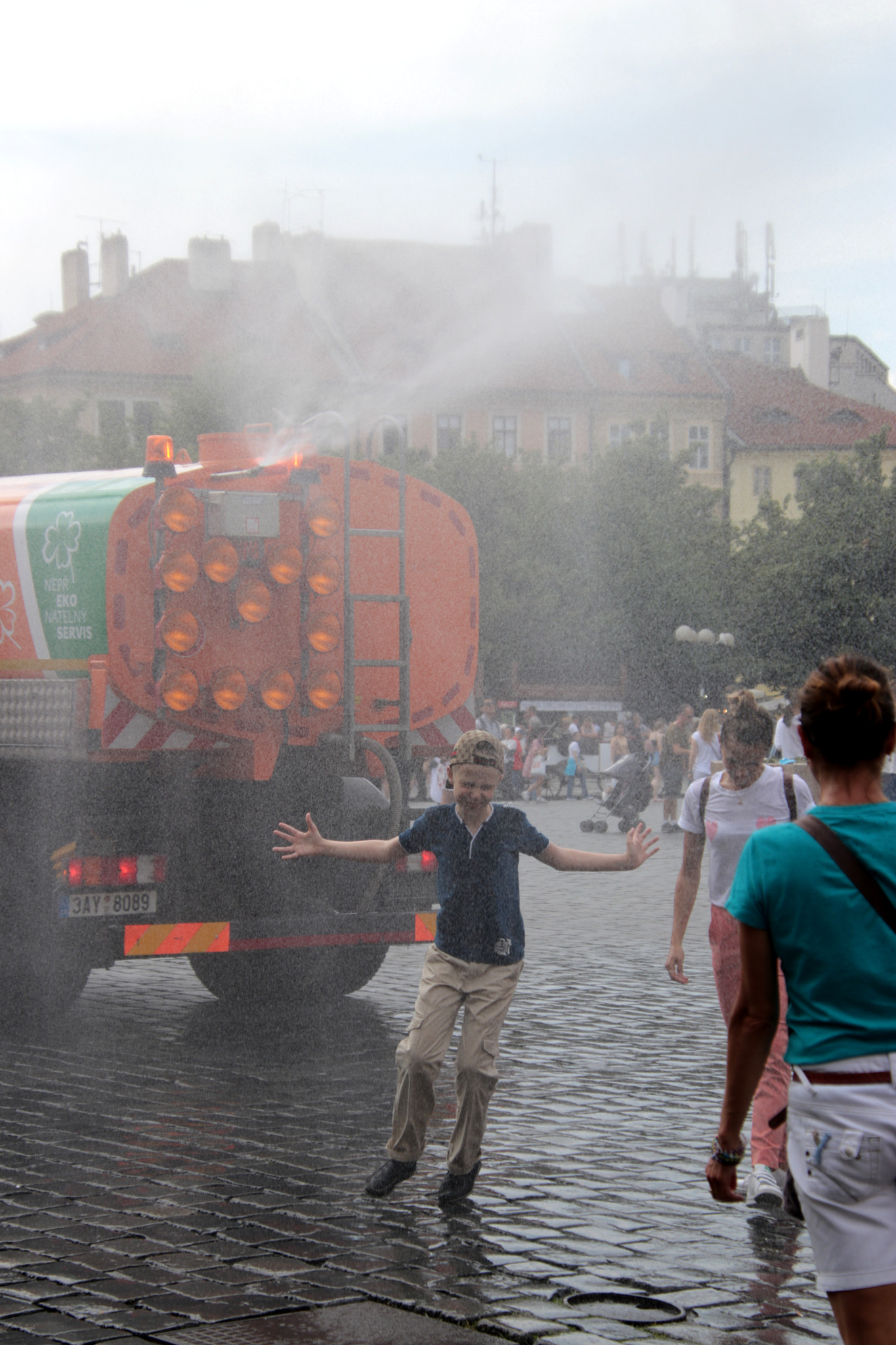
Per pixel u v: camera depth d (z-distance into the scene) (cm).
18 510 982
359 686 1019
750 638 5847
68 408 4350
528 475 5906
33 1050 918
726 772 671
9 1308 489
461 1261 536
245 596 945
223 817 966
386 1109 768
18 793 955
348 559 972
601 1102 785
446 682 1061
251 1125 734
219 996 1096
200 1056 901
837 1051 333
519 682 5784
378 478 1031
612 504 5853
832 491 5928
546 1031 978
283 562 957
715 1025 1002
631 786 2852
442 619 1058
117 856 940
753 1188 609
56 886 931
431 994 609
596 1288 509
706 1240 563
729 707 669
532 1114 759
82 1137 711
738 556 5994
